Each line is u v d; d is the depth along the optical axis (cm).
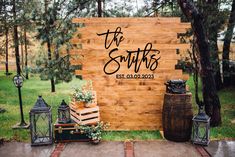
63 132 447
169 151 411
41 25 664
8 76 1462
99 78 506
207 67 507
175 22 494
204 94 518
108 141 454
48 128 439
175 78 503
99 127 449
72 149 422
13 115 623
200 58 508
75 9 686
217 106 517
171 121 445
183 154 400
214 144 433
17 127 520
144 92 506
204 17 661
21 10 934
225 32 744
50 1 717
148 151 412
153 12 739
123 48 500
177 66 678
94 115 459
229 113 619
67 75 671
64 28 666
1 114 633
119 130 511
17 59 1273
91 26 498
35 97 855
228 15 725
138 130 511
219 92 888
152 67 502
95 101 486
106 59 503
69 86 1063
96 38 500
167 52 499
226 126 520
